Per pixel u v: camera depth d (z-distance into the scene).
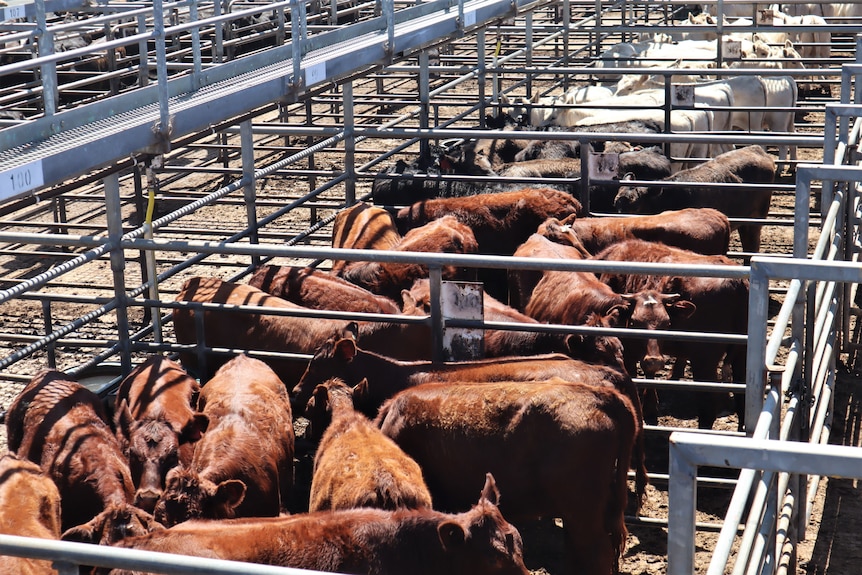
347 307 6.90
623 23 18.58
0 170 4.29
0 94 12.91
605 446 4.87
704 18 20.95
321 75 7.13
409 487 4.51
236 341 6.79
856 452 2.26
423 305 6.43
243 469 4.99
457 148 11.60
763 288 4.00
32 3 8.23
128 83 14.33
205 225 12.16
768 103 15.01
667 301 6.64
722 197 10.31
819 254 4.98
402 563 4.00
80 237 5.99
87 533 4.03
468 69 12.95
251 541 3.94
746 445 2.34
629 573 5.56
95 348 8.89
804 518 5.31
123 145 5.17
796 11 23.53
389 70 12.55
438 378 5.54
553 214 8.80
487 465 5.02
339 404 5.30
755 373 4.14
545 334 6.30
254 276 7.37
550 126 12.79
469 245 8.28
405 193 10.25
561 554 5.75
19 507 4.53
